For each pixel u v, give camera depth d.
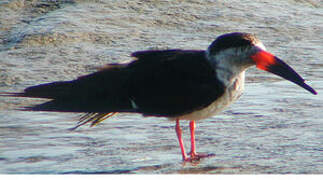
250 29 19.52
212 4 20.98
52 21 19.06
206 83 10.48
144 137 11.95
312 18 20.89
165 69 10.76
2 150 11.11
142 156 10.91
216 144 11.55
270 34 19.31
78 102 10.52
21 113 13.20
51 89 10.58
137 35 18.58
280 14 20.89
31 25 18.95
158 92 10.68
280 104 13.80
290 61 17.14
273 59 10.31
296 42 18.80
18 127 12.38
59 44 17.77
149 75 10.78
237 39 10.35
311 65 16.88
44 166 10.33
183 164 10.48
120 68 10.95
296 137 11.75
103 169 10.20
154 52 11.12
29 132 12.12
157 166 10.38
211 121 12.82
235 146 11.38
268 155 10.84
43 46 17.66
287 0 22.22
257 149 11.18
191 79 10.58
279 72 10.30
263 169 10.11
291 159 10.59
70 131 12.20
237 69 10.47
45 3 20.66
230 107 13.64
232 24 19.77
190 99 10.54
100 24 19.06
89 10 19.88
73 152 11.08
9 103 13.72
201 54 10.78
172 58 10.88
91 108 10.55
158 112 10.81
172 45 17.80
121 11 19.95
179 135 10.97
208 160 10.66
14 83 14.98
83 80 10.71
